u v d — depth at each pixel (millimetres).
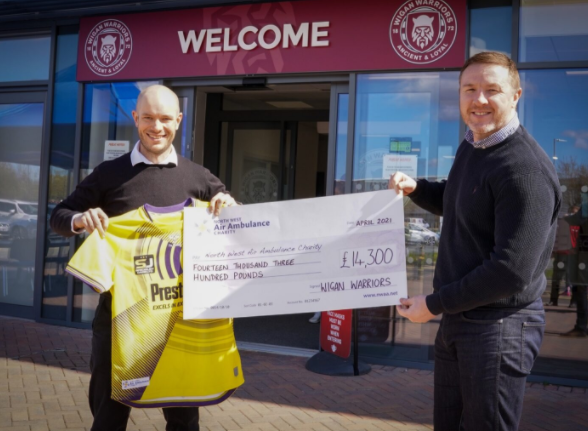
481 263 2508
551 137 6000
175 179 3094
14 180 8234
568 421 4809
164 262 2990
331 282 3051
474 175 2510
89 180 3064
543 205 2332
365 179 6527
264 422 4566
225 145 9938
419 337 6289
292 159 9703
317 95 9070
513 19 6055
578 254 5887
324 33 6559
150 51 7336
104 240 2916
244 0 6801
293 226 3074
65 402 4844
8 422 4355
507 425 2469
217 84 7113
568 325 5891
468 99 2479
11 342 6805
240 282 3061
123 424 3029
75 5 7363
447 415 2705
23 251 8164
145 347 2930
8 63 8242
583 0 5918
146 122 2945
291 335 7828
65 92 7879
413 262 6340
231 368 3088
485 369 2453
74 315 7727
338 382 5691
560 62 5953
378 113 6477
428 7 6230
